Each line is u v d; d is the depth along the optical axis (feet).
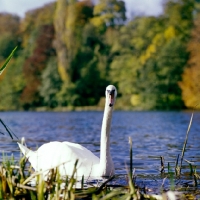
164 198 24.95
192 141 66.33
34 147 60.18
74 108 217.56
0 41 249.14
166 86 199.11
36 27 242.78
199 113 170.50
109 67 214.48
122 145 60.90
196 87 193.06
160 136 76.18
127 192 26.53
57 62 218.79
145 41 209.15
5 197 24.91
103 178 34.50
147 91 201.46
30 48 237.45
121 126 104.01
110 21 223.10
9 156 48.03
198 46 197.16
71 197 24.26
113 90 35.58
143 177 36.19
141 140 68.59
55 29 219.61
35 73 227.20
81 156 36.14
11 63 235.61
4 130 91.35
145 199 26.66
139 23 213.46
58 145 37.11
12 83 228.43
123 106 205.36
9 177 25.36
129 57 209.97
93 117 148.15
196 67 194.49
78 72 217.36
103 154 34.96
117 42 214.28
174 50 197.67
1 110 226.17
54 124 110.63
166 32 205.87
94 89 216.54
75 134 80.28
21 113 188.65
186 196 28.89
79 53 217.56
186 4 208.44
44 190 25.44
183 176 36.22
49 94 219.00
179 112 180.04
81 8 220.84
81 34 218.18
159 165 42.60
